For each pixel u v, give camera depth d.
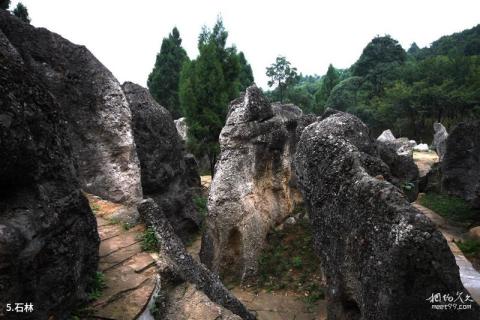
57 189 3.70
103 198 8.04
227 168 8.40
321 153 5.42
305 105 47.62
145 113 9.60
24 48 7.40
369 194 4.22
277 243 8.71
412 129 38.00
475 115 32.03
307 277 7.76
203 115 15.40
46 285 3.38
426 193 15.32
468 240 9.87
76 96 7.91
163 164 10.00
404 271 3.57
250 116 8.50
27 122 3.27
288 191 9.42
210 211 8.41
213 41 15.56
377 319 3.87
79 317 3.96
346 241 4.64
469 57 38.75
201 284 5.82
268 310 7.01
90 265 4.43
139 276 5.00
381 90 45.94
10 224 2.91
